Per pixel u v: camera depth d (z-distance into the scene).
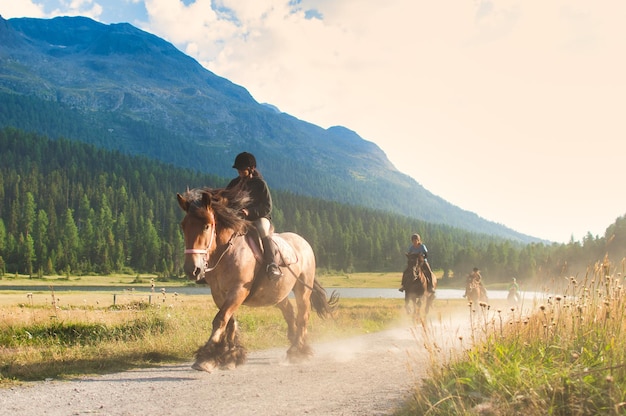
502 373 5.71
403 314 22.16
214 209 8.30
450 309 25.00
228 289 8.52
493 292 133.25
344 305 28.58
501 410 4.93
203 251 7.94
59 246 174.12
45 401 6.25
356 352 10.96
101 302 30.58
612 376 5.06
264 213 9.20
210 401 6.28
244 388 7.04
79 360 8.97
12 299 38.72
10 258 171.50
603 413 4.60
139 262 186.88
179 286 137.38
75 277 162.38
